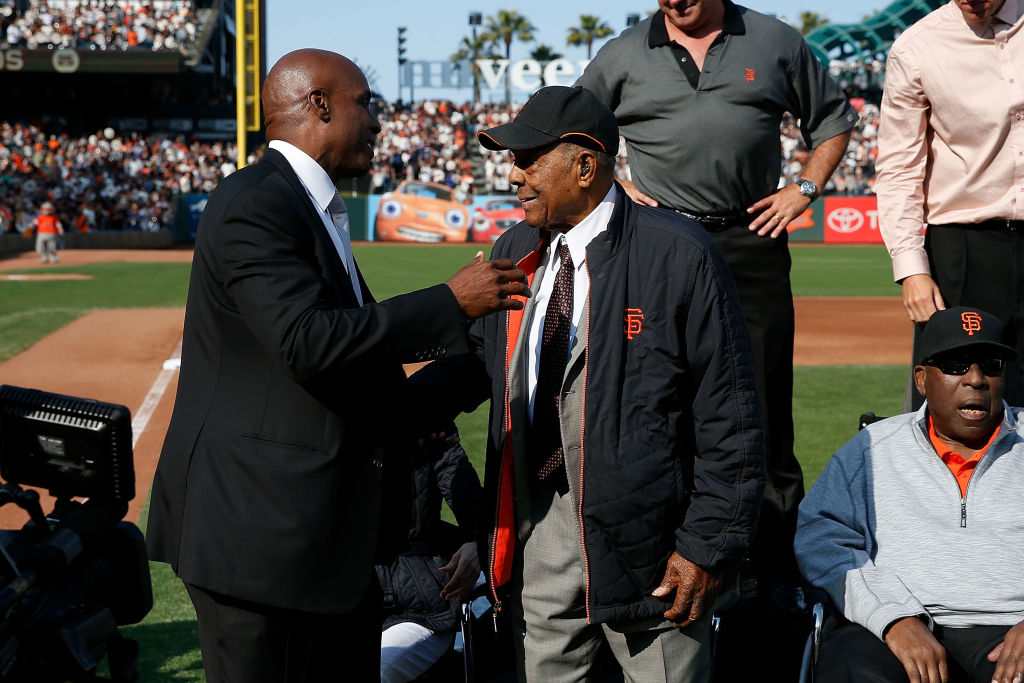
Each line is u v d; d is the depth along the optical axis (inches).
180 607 175.9
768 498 161.0
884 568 119.0
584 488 98.9
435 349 92.2
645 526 98.4
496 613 107.7
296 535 91.9
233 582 91.7
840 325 594.2
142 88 1663.4
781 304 158.4
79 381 394.6
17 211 1304.1
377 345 88.2
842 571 119.4
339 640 99.5
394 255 1120.2
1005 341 147.3
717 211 155.2
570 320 101.4
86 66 1438.2
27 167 1435.8
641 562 99.0
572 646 108.1
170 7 1609.3
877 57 1695.4
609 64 158.4
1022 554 115.8
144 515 224.4
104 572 120.9
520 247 111.0
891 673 109.0
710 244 100.0
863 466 126.4
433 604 131.0
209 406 95.0
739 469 98.4
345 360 87.7
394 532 103.7
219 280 92.6
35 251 1264.8
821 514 126.4
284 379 93.3
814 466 253.9
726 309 98.9
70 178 1440.7
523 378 103.0
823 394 365.4
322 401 93.3
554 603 105.5
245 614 93.9
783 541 158.1
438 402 108.7
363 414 95.6
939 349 118.4
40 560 109.6
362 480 96.0
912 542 119.5
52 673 110.1
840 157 162.7
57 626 110.0
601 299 98.5
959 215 145.0
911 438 125.0
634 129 158.7
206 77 1759.4
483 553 107.8
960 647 114.3
